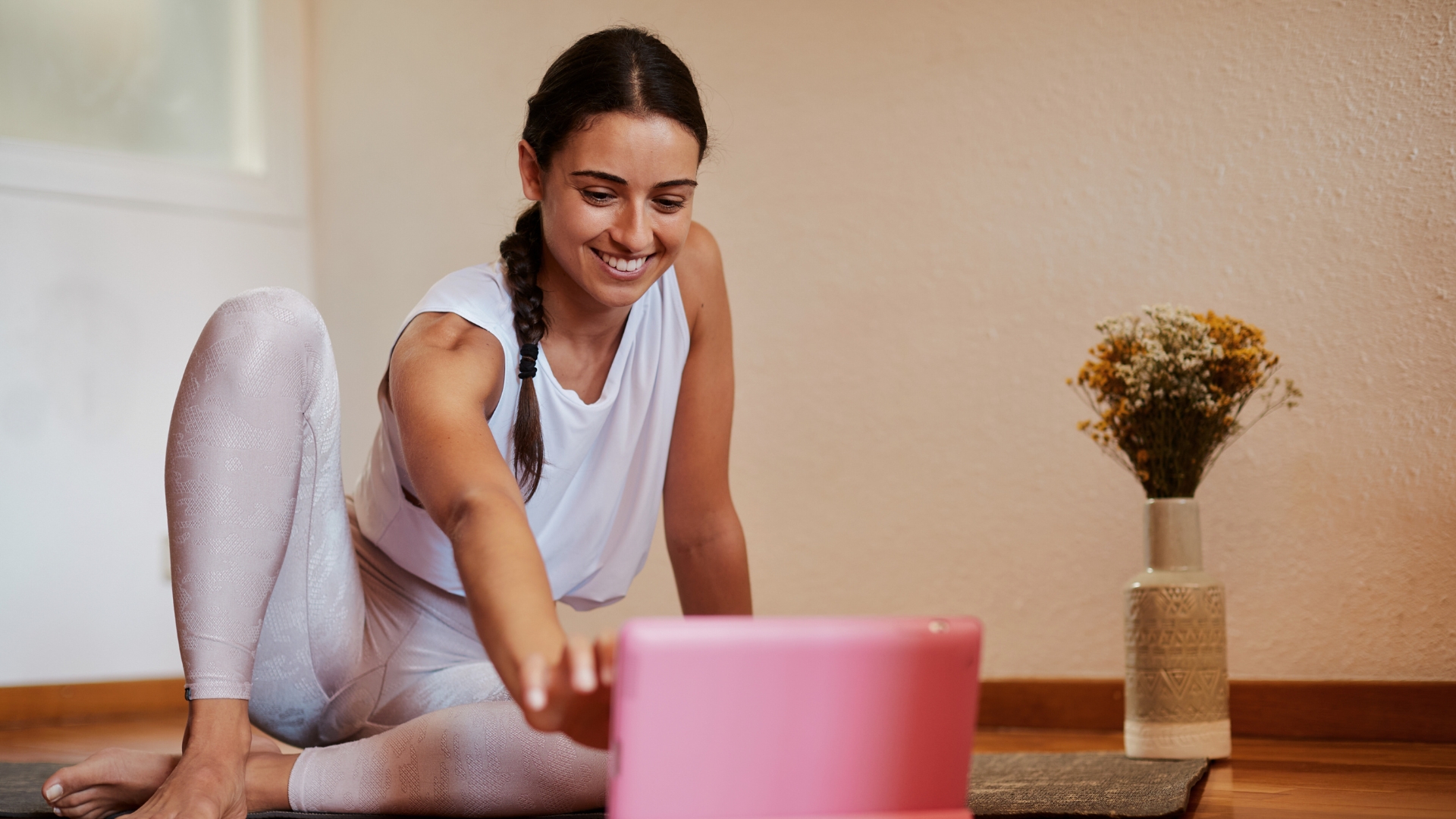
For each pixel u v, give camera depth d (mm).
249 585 1257
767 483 3057
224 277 4125
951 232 2791
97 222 3869
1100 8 2592
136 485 3852
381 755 1282
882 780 771
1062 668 2596
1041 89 2670
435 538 1454
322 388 1326
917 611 2803
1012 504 2676
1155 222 2500
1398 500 2203
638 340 1480
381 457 1451
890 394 2867
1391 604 2201
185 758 1220
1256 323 2365
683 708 728
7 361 3666
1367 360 2244
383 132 4109
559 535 1500
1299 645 2295
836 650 754
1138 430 2057
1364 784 1637
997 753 2135
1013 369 2686
